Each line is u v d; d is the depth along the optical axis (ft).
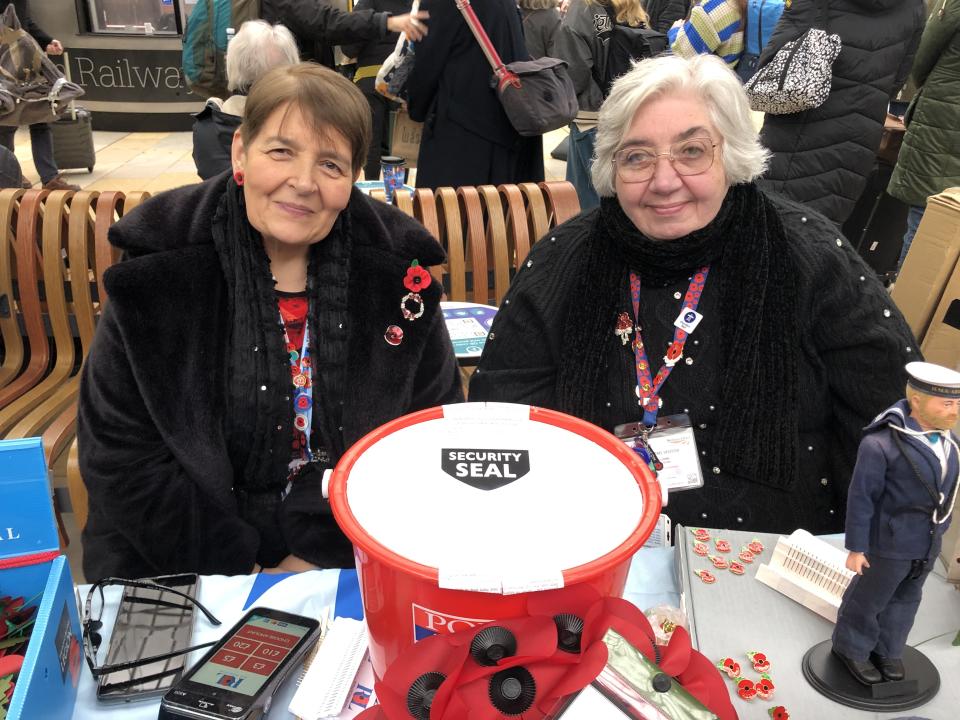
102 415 4.86
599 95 15.15
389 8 13.91
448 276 10.00
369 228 5.18
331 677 3.15
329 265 5.01
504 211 10.19
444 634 2.23
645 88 4.66
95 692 3.32
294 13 13.25
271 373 4.93
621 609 2.28
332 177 4.51
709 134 4.65
